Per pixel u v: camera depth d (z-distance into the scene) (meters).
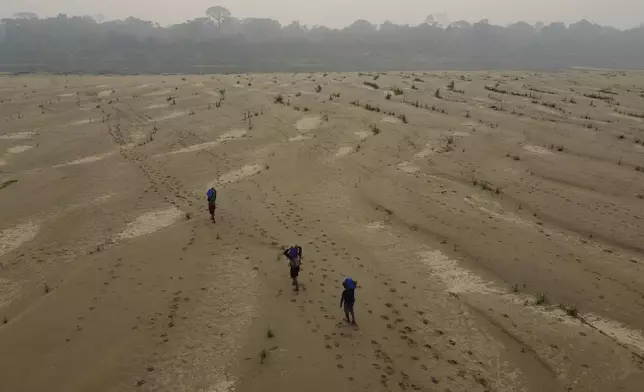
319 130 36.22
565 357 12.73
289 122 38.47
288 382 11.52
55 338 13.15
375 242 19.38
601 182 24.69
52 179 27.20
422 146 31.88
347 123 37.97
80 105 47.38
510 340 13.47
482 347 13.16
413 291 15.86
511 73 77.50
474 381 11.87
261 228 20.48
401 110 42.25
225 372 11.88
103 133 37.72
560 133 34.00
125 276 16.38
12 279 17.00
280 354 12.50
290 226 20.75
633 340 13.35
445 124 37.09
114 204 23.62
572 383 11.88
